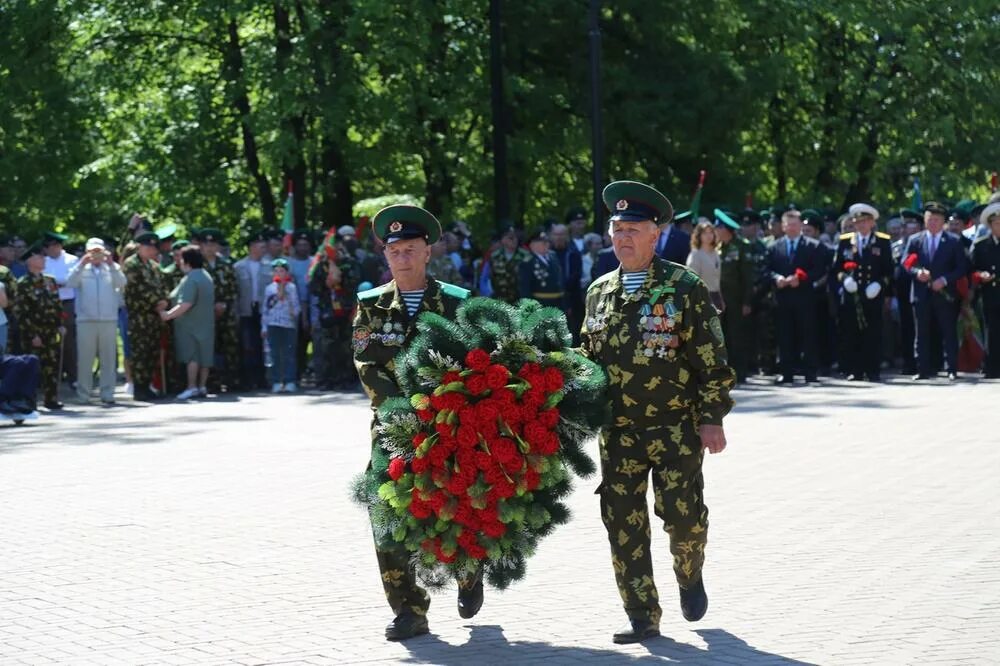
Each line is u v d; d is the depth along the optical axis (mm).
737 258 19094
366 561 8430
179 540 9086
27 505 10430
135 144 28203
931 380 19578
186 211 28141
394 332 6840
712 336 6551
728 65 27812
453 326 6547
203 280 19391
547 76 28156
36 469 12242
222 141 27812
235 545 8906
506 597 7520
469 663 6285
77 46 27969
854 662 6133
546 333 6621
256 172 27734
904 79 31922
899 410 15625
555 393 6500
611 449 6703
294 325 20016
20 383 15984
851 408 15922
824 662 6145
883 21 30266
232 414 16766
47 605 7445
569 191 30234
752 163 31359
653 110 26969
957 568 7891
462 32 27250
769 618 6926
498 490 6477
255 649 6547
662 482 6637
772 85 28406
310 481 11352
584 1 27312
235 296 20219
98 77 27562
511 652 6457
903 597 7266
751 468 11531
